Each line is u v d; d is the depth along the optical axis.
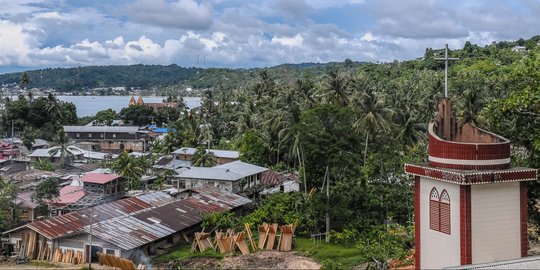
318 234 57.81
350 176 59.81
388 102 99.62
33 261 51.28
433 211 29.06
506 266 24.53
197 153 98.19
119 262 46.16
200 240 54.28
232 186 77.31
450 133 32.00
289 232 54.81
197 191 71.69
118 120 184.50
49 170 97.88
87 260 50.50
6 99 173.00
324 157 58.44
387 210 57.81
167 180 86.62
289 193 65.88
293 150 74.00
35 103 148.12
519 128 36.09
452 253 27.73
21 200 65.44
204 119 140.75
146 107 185.00
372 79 175.38
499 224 27.56
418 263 30.22
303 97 106.62
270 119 97.88
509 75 38.06
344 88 89.19
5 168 97.69
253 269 48.19
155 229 54.72
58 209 64.56
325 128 59.09
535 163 35.03
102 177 74.75
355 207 58.12
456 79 131.25
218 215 60.09
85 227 51.56
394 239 49.88
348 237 54.84
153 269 48.59
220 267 48.75
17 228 52.84
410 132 82.06
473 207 26.97
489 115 36.78
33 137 134.12
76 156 115.94
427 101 98.38
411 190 57.91
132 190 81.38
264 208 61.69
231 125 140.75
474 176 26.56
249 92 157.25
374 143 73.06
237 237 54.12
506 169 27.98
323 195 58.22
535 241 41.06
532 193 35.81
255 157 97.88
